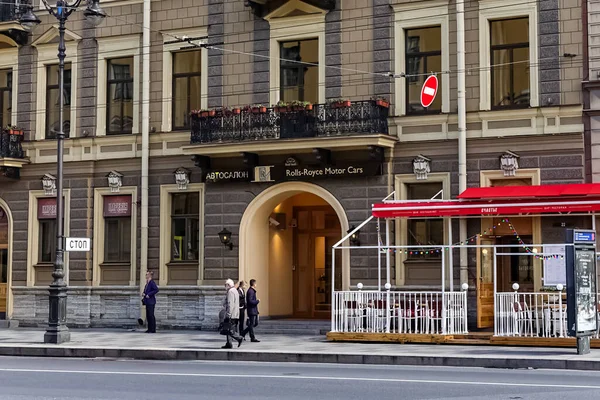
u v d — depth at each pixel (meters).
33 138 30.66
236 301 21.53
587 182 23.55
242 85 27.72
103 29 29.77
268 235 28.62
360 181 26.00
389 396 13.20
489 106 24.67
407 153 25.58
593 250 19.25
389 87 25.84
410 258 25.47
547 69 24.06
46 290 30.14
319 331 26.08
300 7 26.98
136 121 29.20
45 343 23.16
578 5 23.81
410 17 25.69
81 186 29.89
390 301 24.28
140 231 28.94
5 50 31.20
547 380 15.14
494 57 24.86
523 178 24.36
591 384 14.46
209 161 27.66
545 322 20.91
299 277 29.81
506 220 24.38
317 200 29.78
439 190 25.39
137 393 13.82
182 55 28.89
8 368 18.17
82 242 24.05
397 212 23.77
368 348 20.95
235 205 27.64
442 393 13.49
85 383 15.24
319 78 26.72
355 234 25.91
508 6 24.55
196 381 15.33
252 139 26.39
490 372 16.86
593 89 23.53
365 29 26.23
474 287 24.36
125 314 29.03
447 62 25.20
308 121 25.70
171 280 28.53
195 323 27.98
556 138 23.88
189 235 28.56
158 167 28.80
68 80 30.42
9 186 31.02
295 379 15.47
